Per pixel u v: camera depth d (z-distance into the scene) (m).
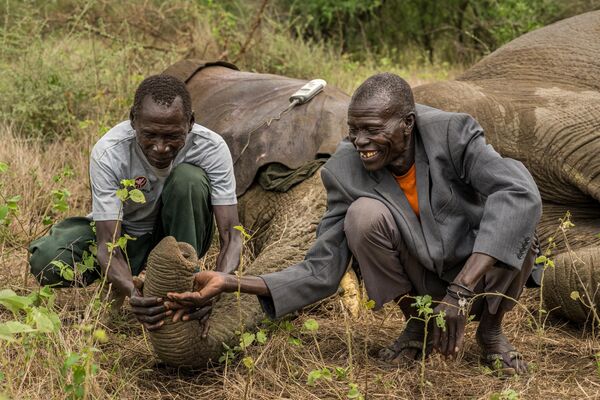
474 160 3.71
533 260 3.81
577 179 5.29
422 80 9.05
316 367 3.89
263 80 5.91
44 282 4.24
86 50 8.12
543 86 5.86
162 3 9.09
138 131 3.86
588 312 4.35
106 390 3.66
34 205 5.55
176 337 3.69
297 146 5.27
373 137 3.65
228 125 5.57
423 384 3.68
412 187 3.83
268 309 3.74
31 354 3.38
